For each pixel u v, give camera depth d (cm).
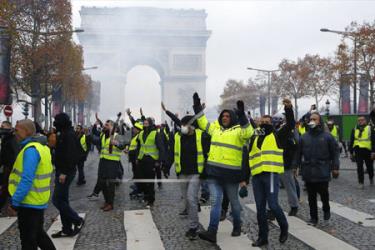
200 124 927
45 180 692
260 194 856
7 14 3017
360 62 4294
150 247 861
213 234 867
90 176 2206
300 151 1033
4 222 1095
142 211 1211
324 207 1018
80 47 4231
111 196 1240
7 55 2633
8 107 2727
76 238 930
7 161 1103
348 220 1052
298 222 1035
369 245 840
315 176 984
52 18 3797
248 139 875
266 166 844
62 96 4384
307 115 1339
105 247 863
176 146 999
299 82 5662
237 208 910
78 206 1312
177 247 859
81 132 1862
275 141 850
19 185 657
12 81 3903
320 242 865
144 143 1306
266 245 853
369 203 1270
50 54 3806
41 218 700
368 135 1577
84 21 6178
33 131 694
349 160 2972
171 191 1600
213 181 887
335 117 3531
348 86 4381
